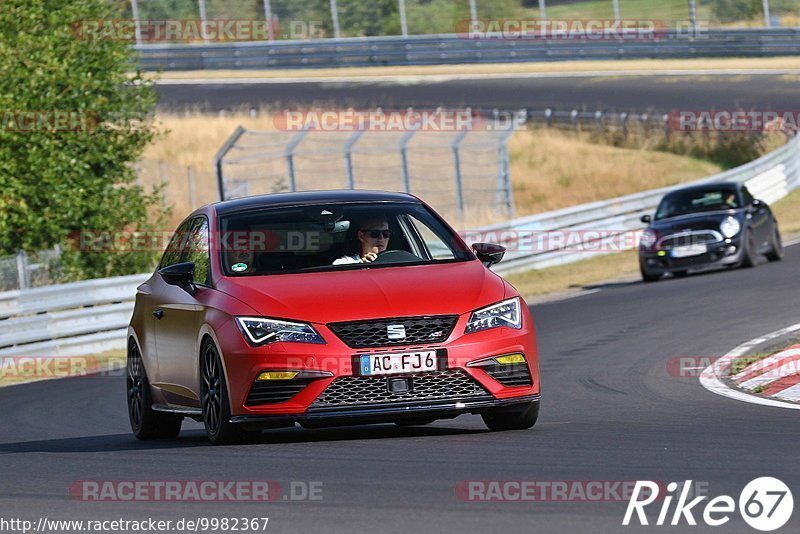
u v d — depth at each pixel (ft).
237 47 591.78
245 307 87.71
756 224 241.76
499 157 357.20
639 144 472.03
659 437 84.79
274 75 581.94
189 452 87.86
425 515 60.39
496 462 75.46
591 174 440.86
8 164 230.48
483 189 366.22
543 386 127.34
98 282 204.23
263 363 85.10
